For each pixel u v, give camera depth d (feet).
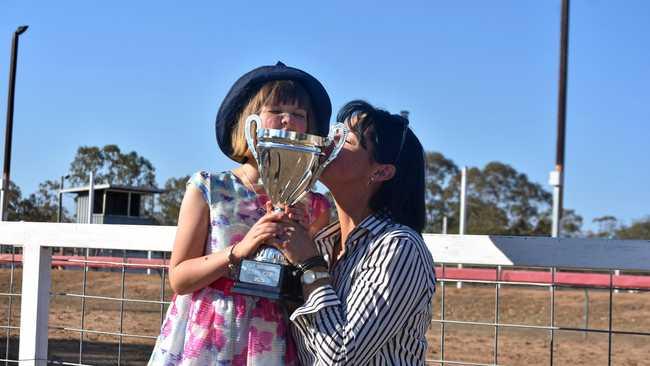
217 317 6.79
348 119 6.61
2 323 28.22
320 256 6.29
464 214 67.92
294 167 6.42
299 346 6.72
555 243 8.47
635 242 8.21
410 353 6.17
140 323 33.35
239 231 6.85
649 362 28.71
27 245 10.93
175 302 7.06
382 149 6.47
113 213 103.19
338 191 6.66
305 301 6.20
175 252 6.89
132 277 42.88
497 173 125.80
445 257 8.95
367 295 5.97
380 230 6.32
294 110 6.89
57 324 32.37
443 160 126.93
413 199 6.67
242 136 6.99
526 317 41.55
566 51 58.75
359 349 5.88
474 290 48.01
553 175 52.95
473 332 35.81
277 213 6.34
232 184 6.98
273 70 7.02
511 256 8.64
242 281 6.36
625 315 40.88
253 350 6.75
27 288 10.89
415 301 6.06
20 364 10.91
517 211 125.39
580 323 40.11
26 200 132.87
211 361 6.77
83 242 10.50
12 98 75.97
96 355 24.63
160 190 106.01
